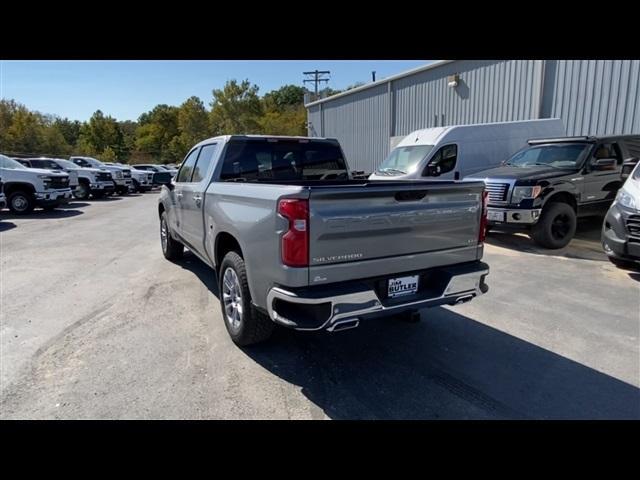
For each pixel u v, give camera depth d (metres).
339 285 2.91
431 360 3.57
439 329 4.21
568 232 7.78
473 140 10.71
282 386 3.16
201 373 3.33
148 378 3.25
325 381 3.23
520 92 13.18
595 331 4.14
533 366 3.46
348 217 2.87
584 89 11.55
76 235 9.78
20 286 5.64
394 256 3.12
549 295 5.23
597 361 3.53
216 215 3.94
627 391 3.07
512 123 11.22
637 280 5.77
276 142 4.75
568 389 3.11
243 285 3.49
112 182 21.53
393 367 3.45
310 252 2.77
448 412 2.84
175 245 6.84
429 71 16.66
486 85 14.30
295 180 4.89
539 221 7.61
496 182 7.80
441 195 3.30
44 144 43.72
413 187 3.11
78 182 20.17
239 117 61.97
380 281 3.11
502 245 8.25
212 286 5.59
